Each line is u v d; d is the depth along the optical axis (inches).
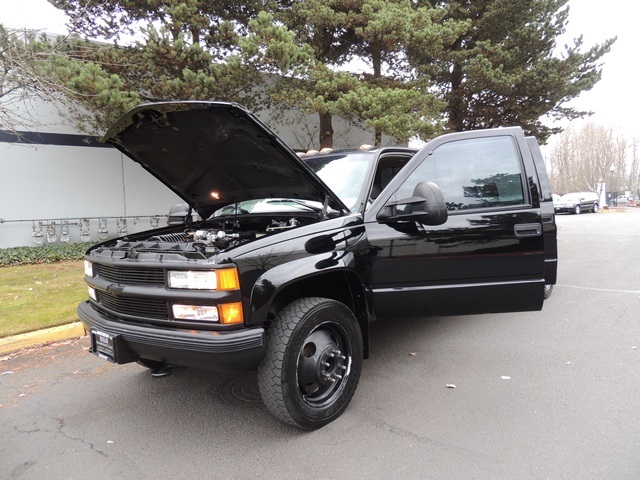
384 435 116.3
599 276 320.2
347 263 124.7
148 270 112.3
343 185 150.4
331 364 125.8
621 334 191.5
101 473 103.9
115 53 366.0
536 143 179.3
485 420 122.3
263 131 114.0
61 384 155.8
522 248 143.6
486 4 585.6
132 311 117.3
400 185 142.2
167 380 156.3
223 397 142.2
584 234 615.2
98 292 130.6
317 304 117.6
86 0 366.6
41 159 447.5
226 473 102.2
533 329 201.8
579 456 104.1
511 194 147.8
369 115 430.6
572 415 123.5
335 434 117.5
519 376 151.0
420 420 123.5
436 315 142.2
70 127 460.8
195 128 124.5
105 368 169.6
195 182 159.3
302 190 137.3
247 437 117.6
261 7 446.0
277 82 435.5
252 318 105.3
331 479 98.8
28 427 126.4
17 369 170.9
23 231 442.3
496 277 143.0
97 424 127.0
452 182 147.3
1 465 108.1
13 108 416.2
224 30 386.0
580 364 159.6
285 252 113.2
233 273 103.2
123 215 504.1
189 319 105.5
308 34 479.8
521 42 590.2
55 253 405.1
